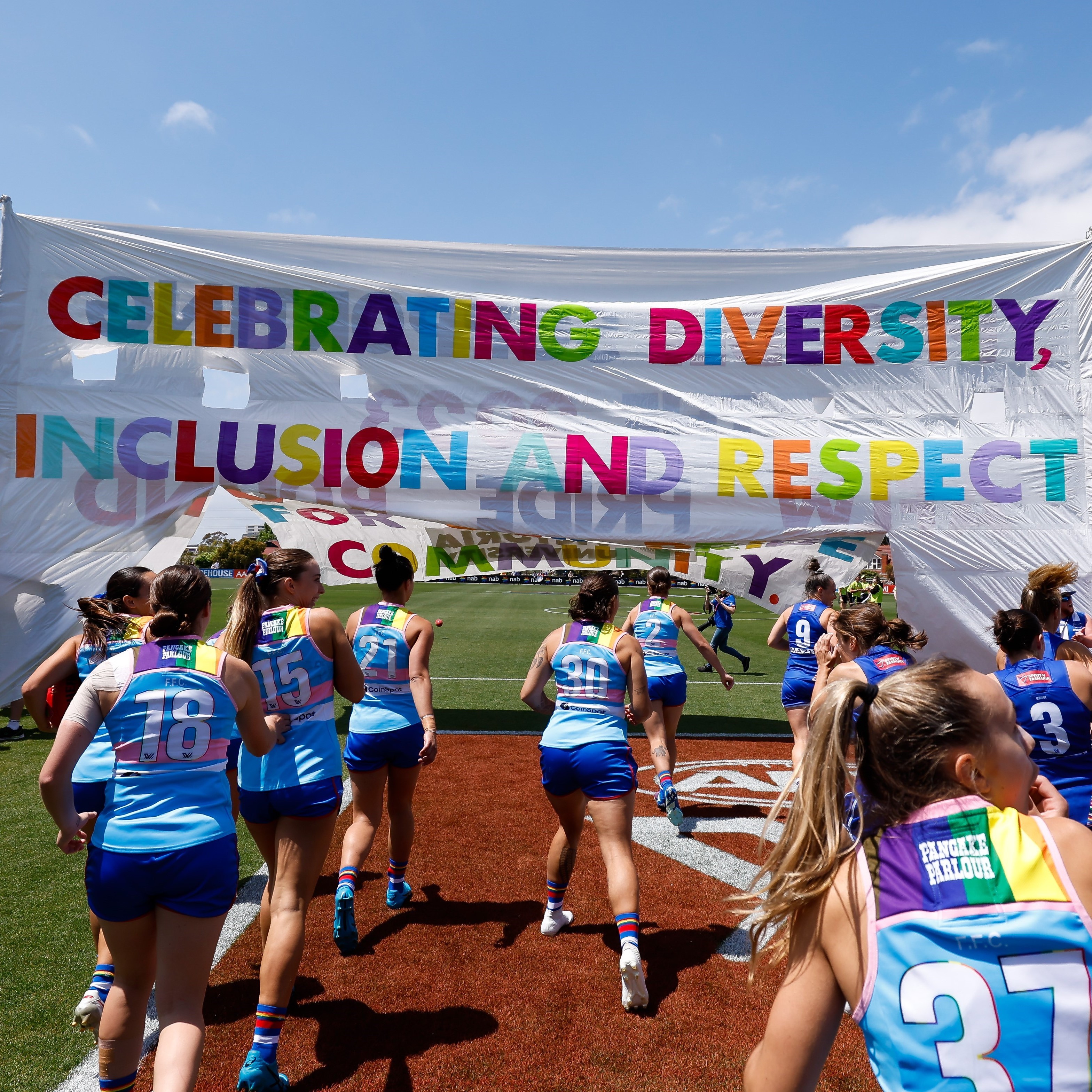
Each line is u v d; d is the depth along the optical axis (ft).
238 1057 8.78
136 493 24.61
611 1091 8.29
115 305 25.17
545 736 11.23
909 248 27.30
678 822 16.71
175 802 7.23
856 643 13.73
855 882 3.84
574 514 26.16
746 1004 10.03
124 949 7.14
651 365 26.89
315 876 9.18
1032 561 25.61
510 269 27.20
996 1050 3.33
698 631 18.98
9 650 23.21
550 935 11.84
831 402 26.66
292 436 25.53
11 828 16.46
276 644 9.87
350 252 26.71
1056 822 3.84
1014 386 26.35
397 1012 9.75
